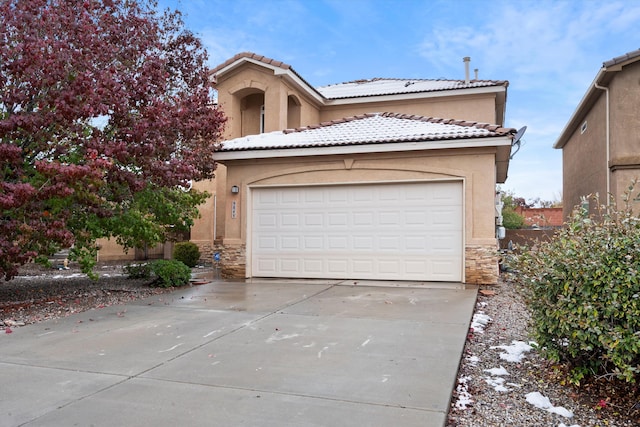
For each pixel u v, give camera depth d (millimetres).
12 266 8359
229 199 13094
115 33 9438
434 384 4520
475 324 7164
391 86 20547
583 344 4188
